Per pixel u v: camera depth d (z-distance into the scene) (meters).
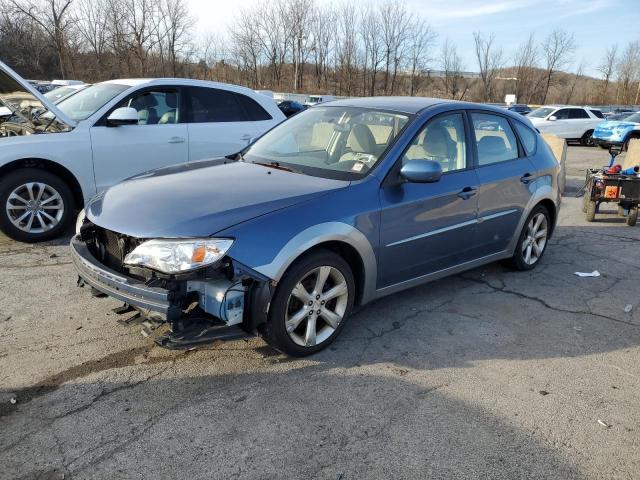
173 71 39.44
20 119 6.55
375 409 3.01
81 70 36.66
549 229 5.65
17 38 38.47
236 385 3.19
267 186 3.56
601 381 3.44
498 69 55.38
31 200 5.62
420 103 4.46
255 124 7.19
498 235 4.86
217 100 6.93
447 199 4.17
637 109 39.75
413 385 3.27
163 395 3.06
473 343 3.87
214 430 2.77
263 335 3.35
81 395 3.03
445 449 2.71
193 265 2.92
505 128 5.00
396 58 48.25
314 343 3.54
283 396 3.09
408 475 2.52
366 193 3.66
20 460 2.51
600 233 7.30
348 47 47.12
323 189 3.54
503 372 3.48
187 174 3.90
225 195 3.39
